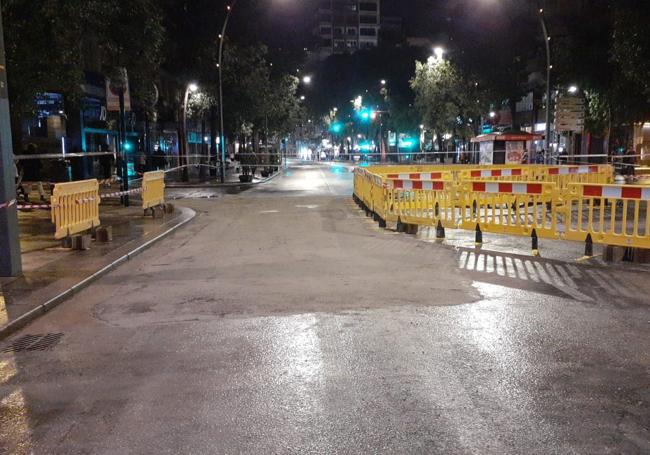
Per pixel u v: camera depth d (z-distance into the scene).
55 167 24.62
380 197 14.07
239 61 35.72
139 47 15.62
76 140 26.00
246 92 37.44
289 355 5.39
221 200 22.42
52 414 4.30
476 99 45.25
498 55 40.22
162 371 5.08
